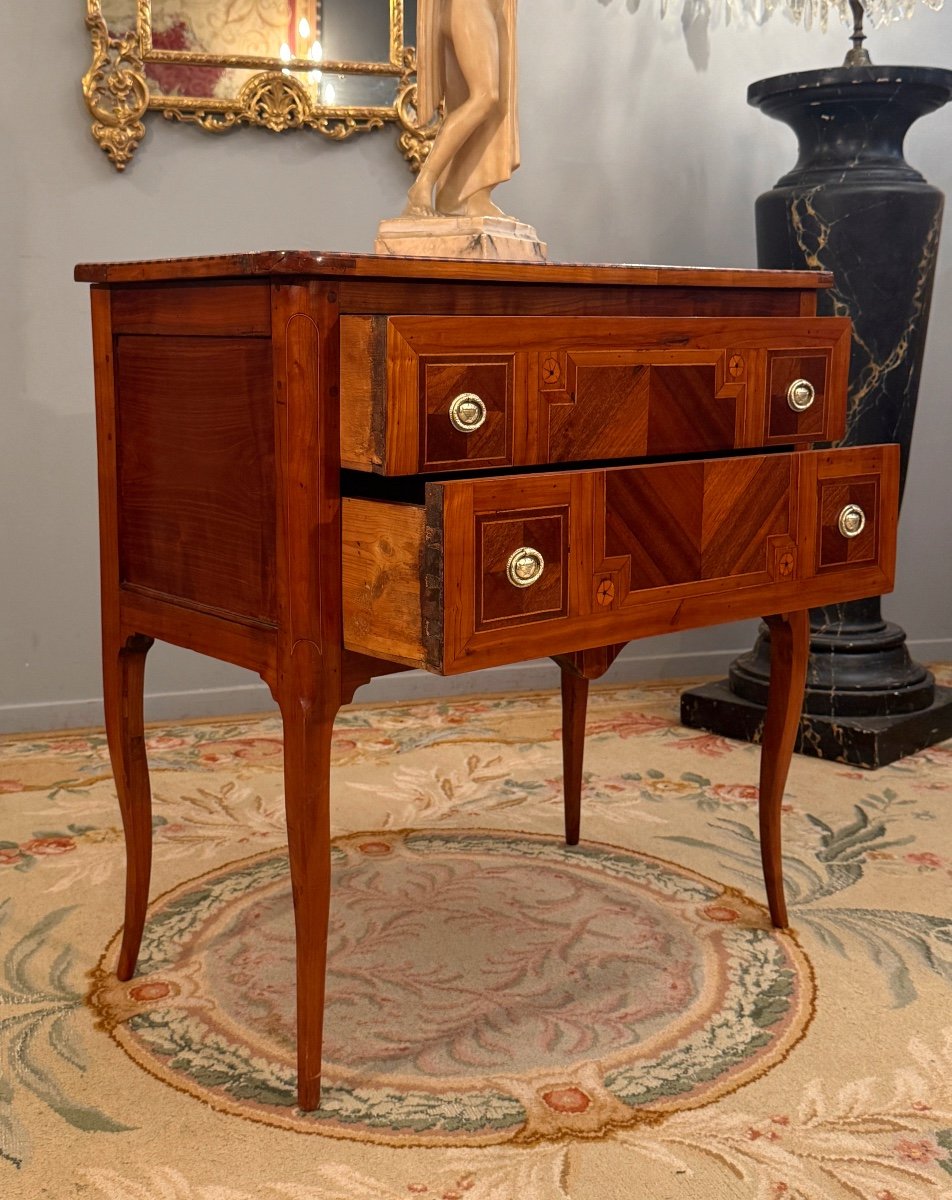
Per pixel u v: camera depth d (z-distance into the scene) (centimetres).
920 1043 154
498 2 166
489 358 127
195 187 279
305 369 125
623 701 313
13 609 281
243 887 199
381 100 288
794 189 271
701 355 147
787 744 181
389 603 127
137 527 158
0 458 276
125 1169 129
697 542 146
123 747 165
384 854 214
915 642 354
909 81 260
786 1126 138
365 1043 154
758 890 200
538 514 129
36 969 172
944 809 238
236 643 142
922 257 271
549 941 182
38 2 263
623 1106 142
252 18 275
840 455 161
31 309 272
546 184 308
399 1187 127
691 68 316
